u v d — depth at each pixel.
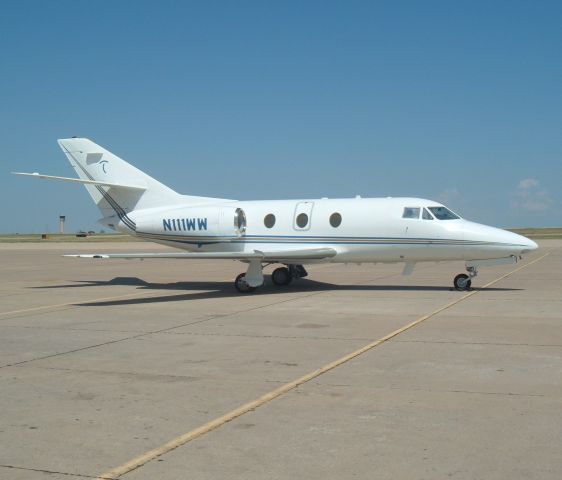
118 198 22.95
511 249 17.77
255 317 13.88
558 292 18.19
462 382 7.95
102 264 37.09
